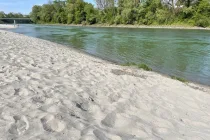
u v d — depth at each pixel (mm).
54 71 7445
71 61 10062
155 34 37844
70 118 3846
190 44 24250
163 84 7492
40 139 3098
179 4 59438
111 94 5617
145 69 11172
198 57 16531
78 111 4277
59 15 92875
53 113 3953
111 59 15062
